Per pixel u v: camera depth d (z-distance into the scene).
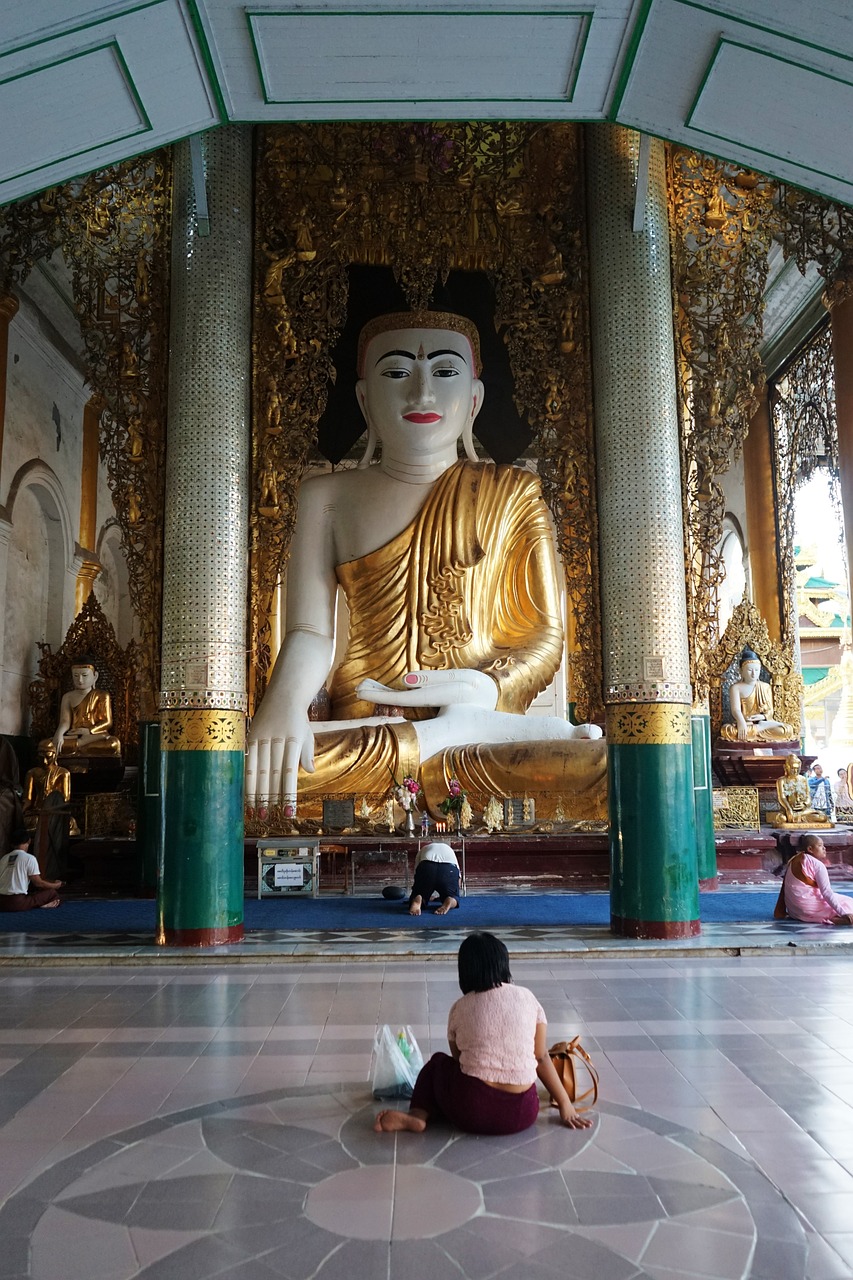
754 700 15.27
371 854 11.16
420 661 14.90
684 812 8.45
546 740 12.97
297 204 10.84
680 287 10.44
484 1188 3.41
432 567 15.20
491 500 15.45
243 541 8.95
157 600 10.30
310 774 12.91
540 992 6.45
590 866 11.80
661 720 8.54
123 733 14.55
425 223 10.96
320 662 14.28
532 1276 2.82
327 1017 5.83
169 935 8.05
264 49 6.44
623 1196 3.34
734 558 19.97
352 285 16.27
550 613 15.32
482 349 16.73
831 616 26.78
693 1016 5.77
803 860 9.01
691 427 10.75
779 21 5.98
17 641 15.04
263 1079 4.65
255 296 10.75
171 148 9.96
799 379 16.95
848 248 9.98
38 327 15.34
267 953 7.61
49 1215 3.23
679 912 8.23
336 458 17.92
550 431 10.68
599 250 9.44
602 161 9.48
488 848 11.72
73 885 11.89
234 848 8.35
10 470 14.48
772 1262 2.89
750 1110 4.17
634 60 6.57
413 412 15.27
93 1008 6.11
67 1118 4.13
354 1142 3.83
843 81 6.27
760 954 7.75
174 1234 3.09
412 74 6.73
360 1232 3.09
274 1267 2.88
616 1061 4.87
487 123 10.70
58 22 5.80
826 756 23.38
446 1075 3.98
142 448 10.26
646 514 8.88
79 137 6.79
